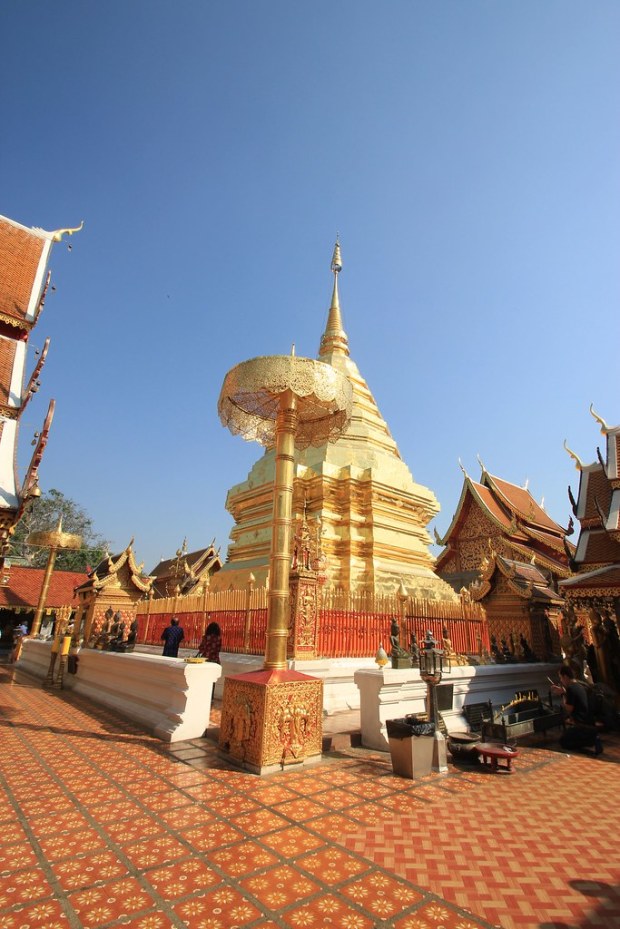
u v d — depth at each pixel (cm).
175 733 809
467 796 607
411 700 879
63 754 738
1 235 1483
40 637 2230
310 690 732
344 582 1586
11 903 354
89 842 452
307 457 1906
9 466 1046
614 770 753
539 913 360
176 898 365
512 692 1199
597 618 1376
